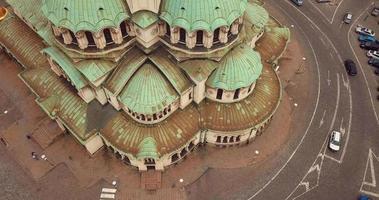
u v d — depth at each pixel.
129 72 59.47
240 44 63.66
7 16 80.44
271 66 73.25
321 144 73.06
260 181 68.44
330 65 84.38
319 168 70.19
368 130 75.19
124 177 68.38
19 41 77.06
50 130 72.00
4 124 74.50
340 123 75.88
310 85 80.94
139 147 62.50
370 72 83.62
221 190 67.44
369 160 71.38
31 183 68.06
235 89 61.72
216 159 70.38
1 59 83.19
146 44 59.47
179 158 68.44
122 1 55.50
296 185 68.25
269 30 78.50
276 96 68.62
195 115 65.62
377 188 68.38
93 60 59.56
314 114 76.81
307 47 87.19
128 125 63.97
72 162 69.94
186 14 54.75
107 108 66.12
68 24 54.47
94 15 53.78
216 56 59.88
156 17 56.84
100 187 67.44
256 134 72.12
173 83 59.84
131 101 59.66
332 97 79.38
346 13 93.88
